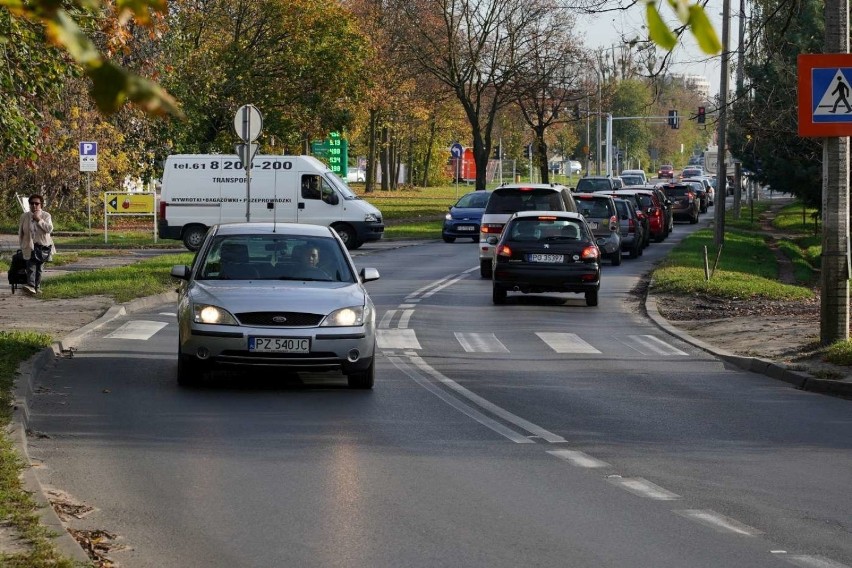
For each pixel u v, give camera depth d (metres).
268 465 13.16
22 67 23.30
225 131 82.75
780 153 60.22
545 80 97.44
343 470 12.92
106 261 49.22
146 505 11.21
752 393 19.77
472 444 14.64
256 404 17.52
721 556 9.49
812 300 35.38
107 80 3.19
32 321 27.22
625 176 119.19
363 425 15.91
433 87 114.81
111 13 20.05
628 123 182.75
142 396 18.06
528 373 21.75
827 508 11.35
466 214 66.00
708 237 66.69
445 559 9.33
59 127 66.44
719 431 15.96
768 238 74.06
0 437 13.19
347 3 112.19
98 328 26.75
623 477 12.77
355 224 59.91
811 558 9.46
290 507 11.16
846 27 22.86
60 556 8.69
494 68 94.94
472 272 46.09
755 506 11.41
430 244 64.88
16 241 58.38
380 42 109.94
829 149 23.31
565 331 28.75
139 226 74.88
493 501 11.48
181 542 9.84
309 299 18.64
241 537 10.02
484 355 24.28
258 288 18.98
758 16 29.89
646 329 29.52
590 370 22.38
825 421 16.97
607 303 35.81
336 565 9.14
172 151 76.44
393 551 9.56
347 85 84.06
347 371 18.75
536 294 38.53
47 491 11.72
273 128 82.56
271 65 82.62
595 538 10.05
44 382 19.14
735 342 26.28
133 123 73.31
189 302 18.73
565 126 162.75
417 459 13.61
